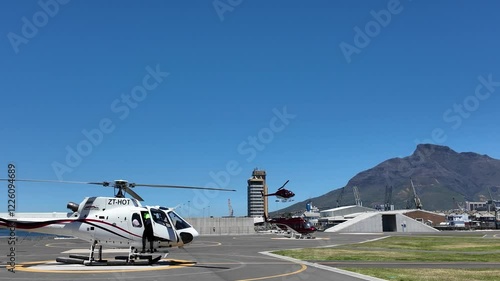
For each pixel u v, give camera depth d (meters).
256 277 20.67
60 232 25.16
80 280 19.17
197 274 21.75
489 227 176.00
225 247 48.28
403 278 20.41
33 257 33.56
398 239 69.31
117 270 23.20
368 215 128.25
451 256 35.25
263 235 94.81
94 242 25.61
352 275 21.55
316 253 38.12
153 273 22.02
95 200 25.62
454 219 186.50
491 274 22.05
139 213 26.00
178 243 26.98
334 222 177.25
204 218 99.62
